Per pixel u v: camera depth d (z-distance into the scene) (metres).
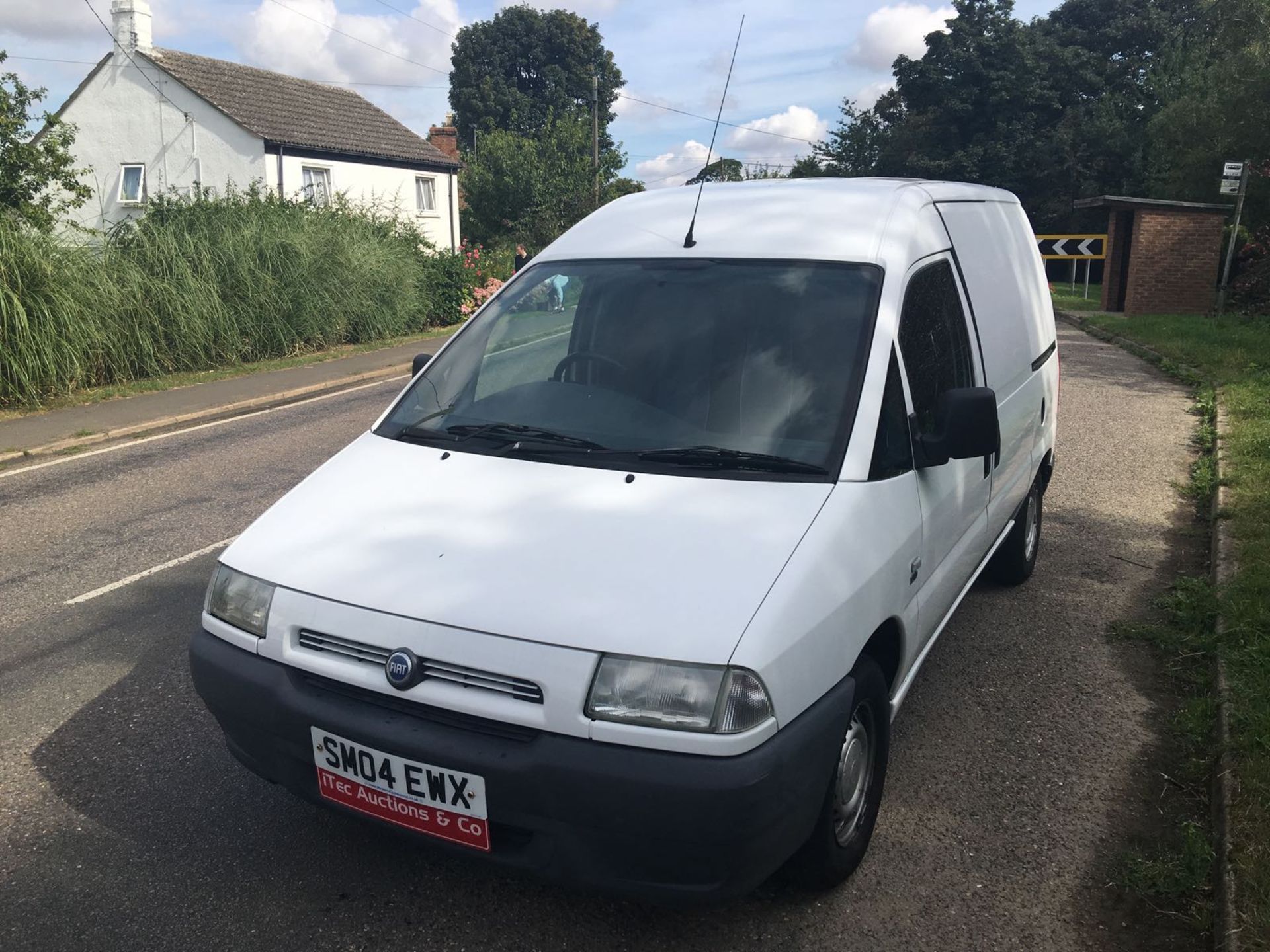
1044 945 2.84
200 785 3.64
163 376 13.52
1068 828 3.39
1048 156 38.06
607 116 70.31
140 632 5.09
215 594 3.03
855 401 3.14
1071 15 45.72
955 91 40.50
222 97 27.30
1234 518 6.32
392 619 2.64
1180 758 3.84
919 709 4.24
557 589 2.59
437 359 3.92
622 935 2.86
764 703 2.43
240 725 2.91
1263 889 2.85
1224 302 20.56
